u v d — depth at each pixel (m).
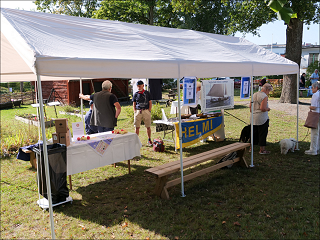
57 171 4.00
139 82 7.13
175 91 24.09
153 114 11.21
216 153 5.08
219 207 4.00
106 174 5.44
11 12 3.40
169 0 22.42
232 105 7.31
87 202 4.23
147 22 26.42
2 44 3.84
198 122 7.04
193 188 4.73
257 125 6.43
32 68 2.63
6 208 4.07
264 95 6.22
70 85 18.42
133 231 3.42
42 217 3.81
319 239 3.21
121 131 5.29
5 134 8.84
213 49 5.29
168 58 3.89
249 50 6.18
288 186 4.70
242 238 3.23
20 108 18.08
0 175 5.43
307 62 31.83
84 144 4.45
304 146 7.23
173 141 7.71
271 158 6.29
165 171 4.18
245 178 5.12
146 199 4.31
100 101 5.44
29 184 4.96
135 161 6.23
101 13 23.09
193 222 3.60
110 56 3.32
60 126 4.17
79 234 3.37
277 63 5.92
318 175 5.20
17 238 3.33
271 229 3.41
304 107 13.68
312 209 3.88
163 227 3.48
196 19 27.88
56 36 3.35
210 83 6.59
